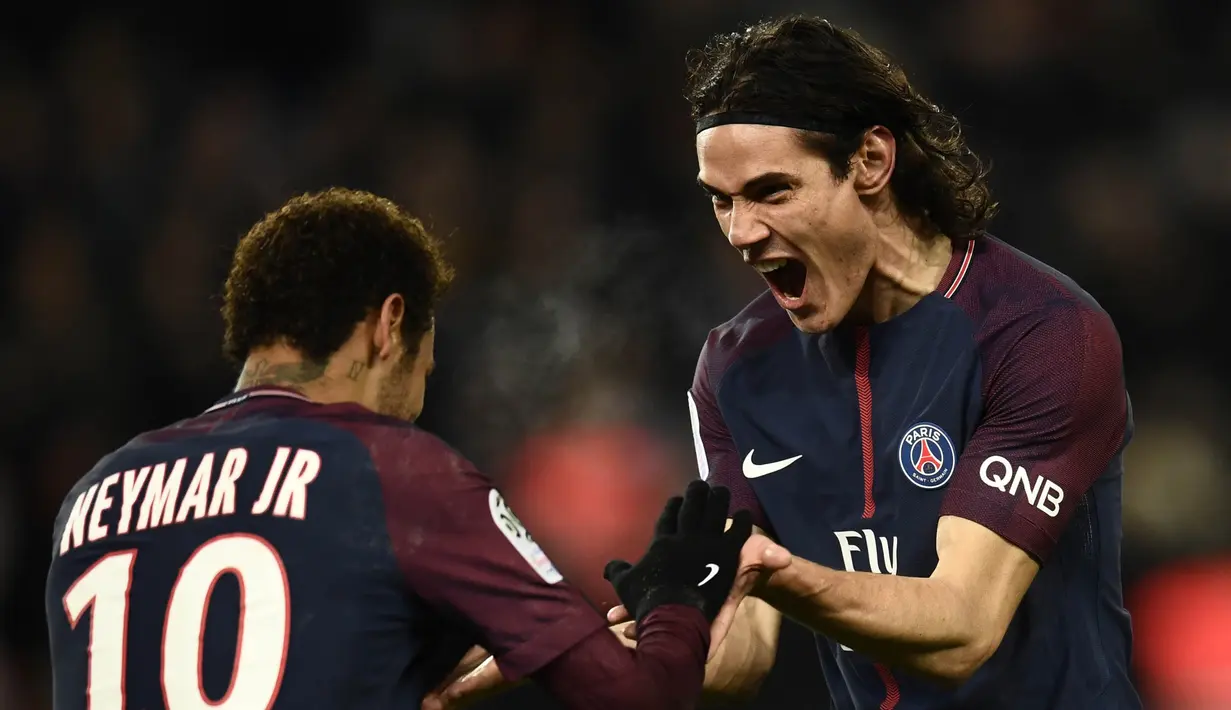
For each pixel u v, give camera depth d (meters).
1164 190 25.06
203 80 27.78
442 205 24.75
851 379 9.12
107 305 23.92
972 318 8.79
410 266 8.08
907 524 8.91
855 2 27.03
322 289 7.82
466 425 20.95
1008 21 26.38
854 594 7.95
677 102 26.53
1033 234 24.72
